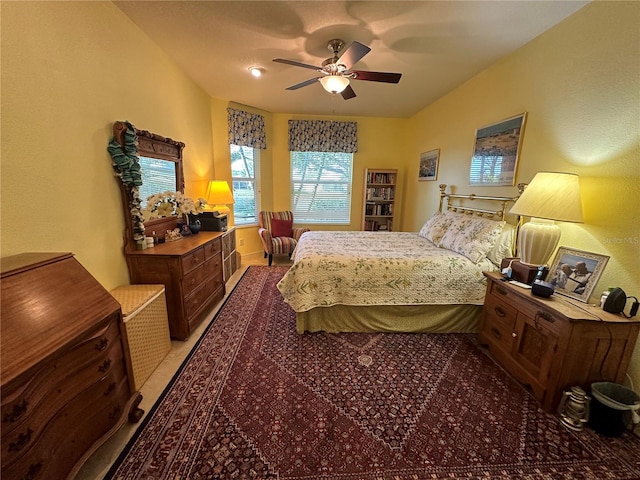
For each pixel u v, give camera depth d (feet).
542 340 5.42
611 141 5.52
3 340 2.96
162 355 6.56
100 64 6.08
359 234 11.59
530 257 6.33
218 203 11.91
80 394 3.66
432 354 7.06
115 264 6.68
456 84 10.97
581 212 5.56
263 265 14.66
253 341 7.51
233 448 4.37
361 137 16.53
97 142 6.06
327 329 8.11
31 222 4.60
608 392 4.91
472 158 10.27
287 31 7.31
